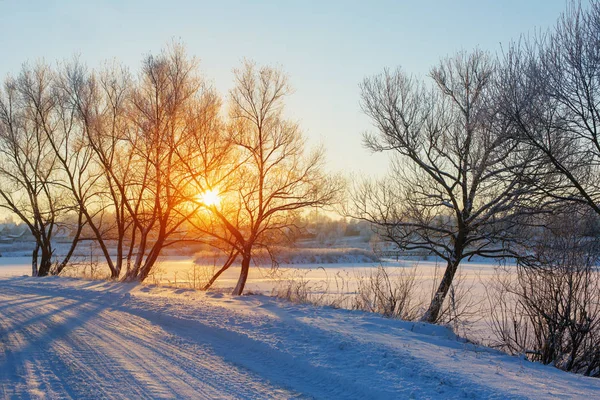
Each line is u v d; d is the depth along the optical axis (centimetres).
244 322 1134
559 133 1260
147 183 2436
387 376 725
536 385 701
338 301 1661
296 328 1048
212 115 2238
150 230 2658
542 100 1242
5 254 7406
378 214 1756
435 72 1778
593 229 1242
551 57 1260
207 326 1120
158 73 2280
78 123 2845
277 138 2138
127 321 1260
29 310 1459
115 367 830
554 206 1341
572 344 1152
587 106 1225
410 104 1759
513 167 1430
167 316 1270
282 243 2303
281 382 746
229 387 721
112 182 2884
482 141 1575
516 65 1323
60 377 774
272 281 3266
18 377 774
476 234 1650
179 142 2267
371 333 1042
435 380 703
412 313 1555
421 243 1705
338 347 891
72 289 1992
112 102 2650
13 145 2964
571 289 1143
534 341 1231
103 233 3075
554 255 1197
